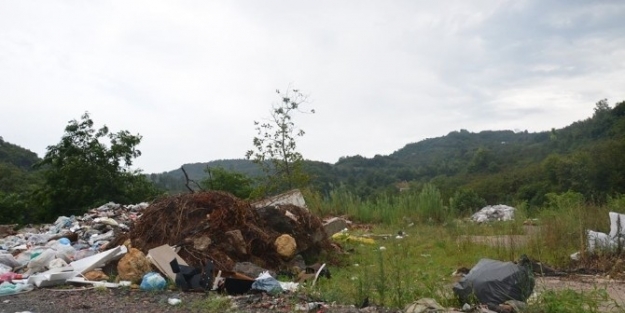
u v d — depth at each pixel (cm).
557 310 580
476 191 4322
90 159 2491
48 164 2511
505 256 1048
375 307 627
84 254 1023
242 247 966
